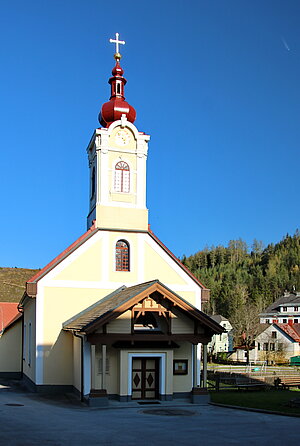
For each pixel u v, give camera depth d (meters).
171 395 27.19
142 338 26.28
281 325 93.50
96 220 32.31
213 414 23.08
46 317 30.47
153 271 32.94
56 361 30.25
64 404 25.77
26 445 14.18
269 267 191.38
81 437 15.86
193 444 15.23
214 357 91.06
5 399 27.17
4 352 39.47
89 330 24.88
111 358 27.09
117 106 33.97
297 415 22.12
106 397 25.17
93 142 33.88
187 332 27.31
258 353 90.69
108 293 31.80
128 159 33.62
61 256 31.11
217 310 137.75
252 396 31.20
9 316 48.12
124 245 32.84
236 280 173.38
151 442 15.39
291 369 64.94
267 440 16.02
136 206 33.22
